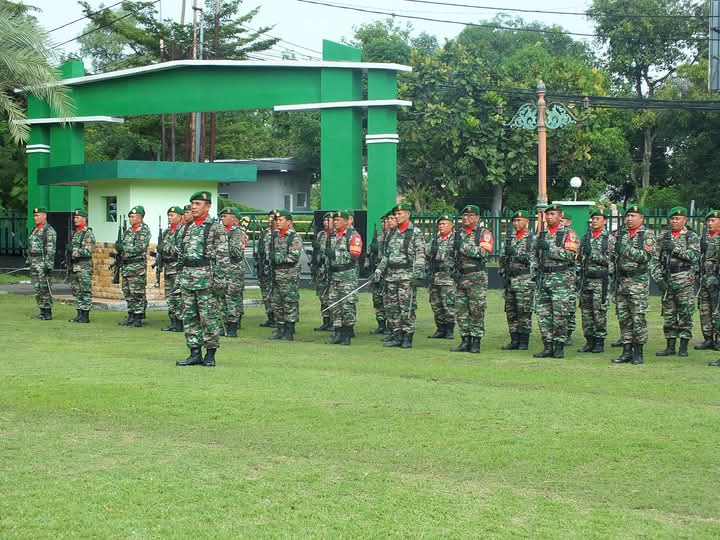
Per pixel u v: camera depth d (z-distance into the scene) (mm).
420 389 9711
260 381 10031
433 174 35344
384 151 21047
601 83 40562
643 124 44625
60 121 23547
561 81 37969
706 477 6715
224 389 9500
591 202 20516
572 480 6637
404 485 6449
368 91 21078
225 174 18969
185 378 10141
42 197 24516
